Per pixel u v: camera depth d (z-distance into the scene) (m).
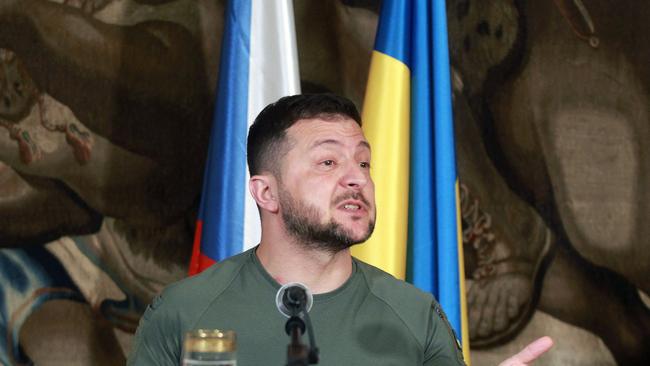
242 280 5.42
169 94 9.97
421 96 8.19
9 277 9.22
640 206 11.13
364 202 5.20
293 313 3.97
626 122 11.22
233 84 8.11
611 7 11.35
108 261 9.56
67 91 9.64
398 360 5.16
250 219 7.89
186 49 10.07
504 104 10.87
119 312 9.54
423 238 8.00
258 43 8.19
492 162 10.73
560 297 10.73
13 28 9.55
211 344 3.58
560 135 11.01
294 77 8.23
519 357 4.63
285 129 5.36
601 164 11.09
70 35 9.73
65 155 9.56
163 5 10.05
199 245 7.99
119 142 9.74
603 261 10.93
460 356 5.48
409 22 8.41
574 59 11.16
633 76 11.30
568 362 10.66
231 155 7.98
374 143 8.09
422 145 8.12
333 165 5.24
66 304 9.38
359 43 10.58
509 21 10.99
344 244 5.16
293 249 5.29
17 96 9.48
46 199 9.45
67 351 9.33
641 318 10.93
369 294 5.39
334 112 5.41
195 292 5.38
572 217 10.90
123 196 9.69
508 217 10.70
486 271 10.55
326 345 5.09
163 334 5.29
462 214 10.55
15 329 9.18
